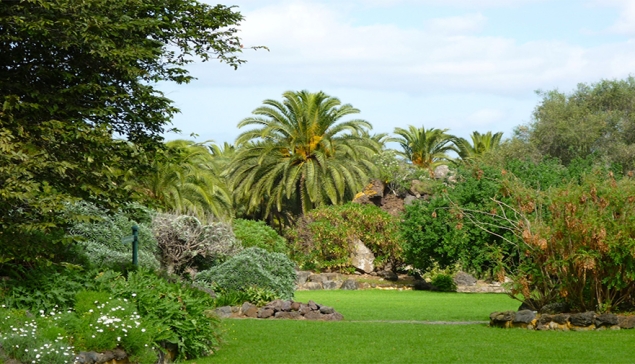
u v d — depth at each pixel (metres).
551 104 46.41
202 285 17.12
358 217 32.91
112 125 14.22
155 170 15.34
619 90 47.12
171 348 10.02
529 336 12.35
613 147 44.34
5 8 12.41
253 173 40.88
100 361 8.62
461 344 11.42
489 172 27.53
